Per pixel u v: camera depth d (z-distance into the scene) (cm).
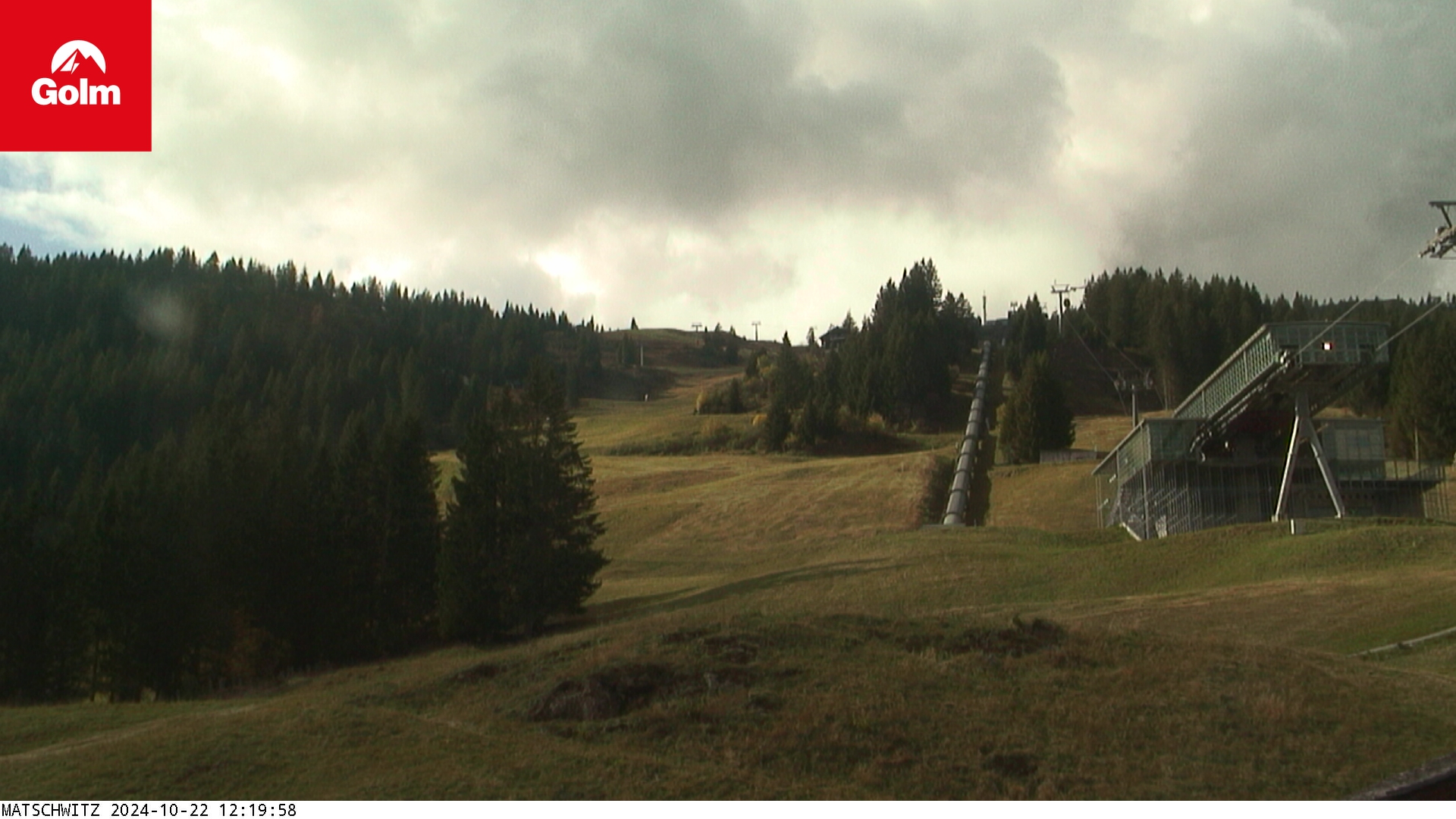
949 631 3027
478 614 5503
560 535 5794
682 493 11556
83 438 14125
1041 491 10806
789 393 18738
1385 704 2506
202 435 8038
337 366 19300
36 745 2812
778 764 2200
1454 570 4541
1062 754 2236
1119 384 18688
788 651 2847
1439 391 10588
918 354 17812
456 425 18762
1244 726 2369
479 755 2188
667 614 3506
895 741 2292
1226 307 18962
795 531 9525
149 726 2684
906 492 10662
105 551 5125
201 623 5362
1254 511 7425
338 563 5697
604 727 2392
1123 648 2900
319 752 2180
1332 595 4234
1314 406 7025
